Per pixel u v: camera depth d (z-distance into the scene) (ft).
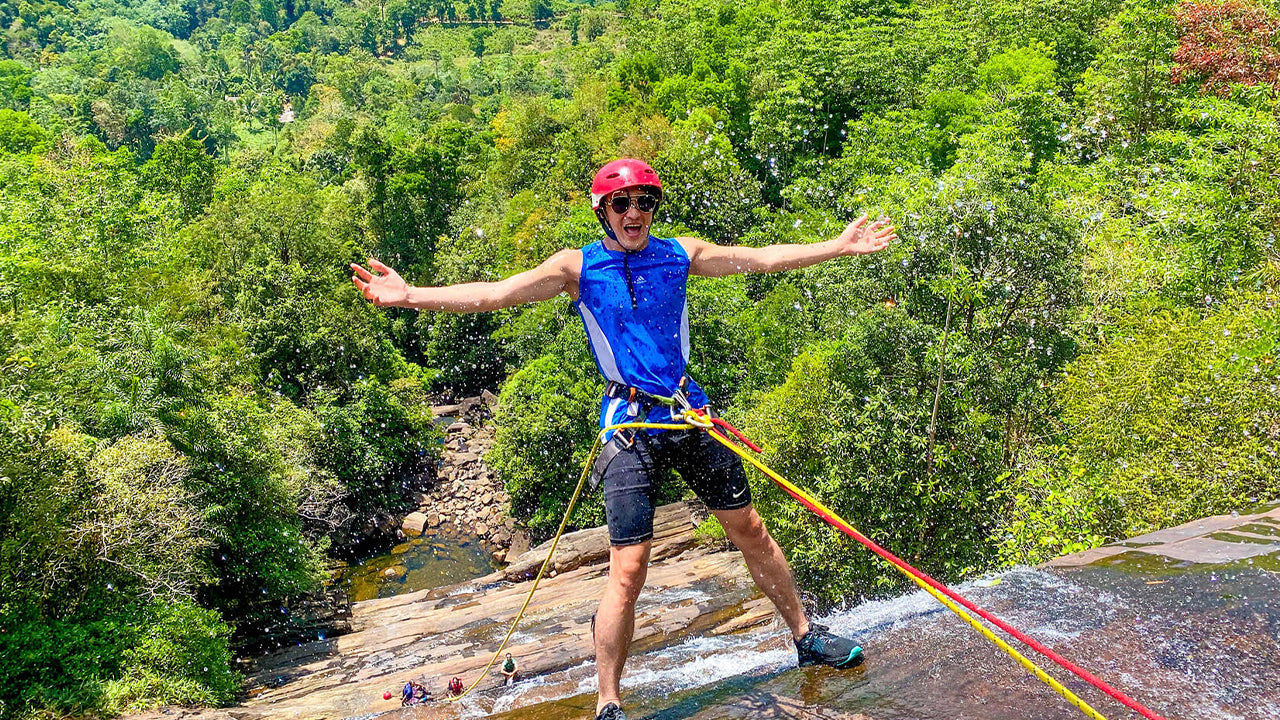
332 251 143.33
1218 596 14.35
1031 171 119.24
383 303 12.07
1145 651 12.84
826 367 60.64
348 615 79.56
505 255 154.10
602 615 12.65
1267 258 66.95
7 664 50.60
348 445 114.93
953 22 190.90
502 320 154.71
